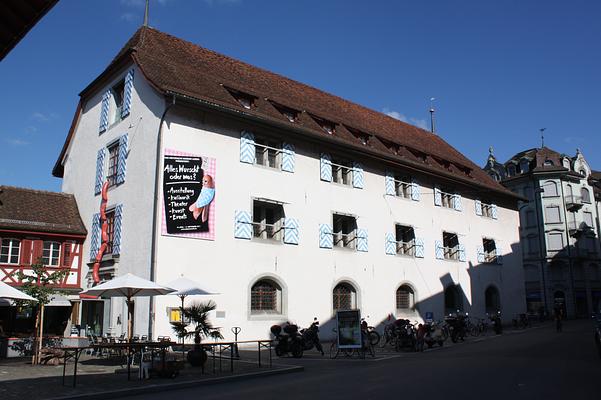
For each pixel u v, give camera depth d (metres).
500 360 13.89
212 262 19.42
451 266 30.50
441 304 29.19
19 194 22.75
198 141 19.89
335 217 24.94
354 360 16.17
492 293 34.19
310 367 14.47
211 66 24.20
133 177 20.20
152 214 18.64
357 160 25.98
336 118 26.89
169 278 18.23
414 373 11.73
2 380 11.51
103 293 14.97
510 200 37.41
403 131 34.41
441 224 30.38
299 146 23.52
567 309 50.38
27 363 15.09
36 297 16.22
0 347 17.12
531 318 44.25
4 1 5.60
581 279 51.75
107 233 21.53
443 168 31.73
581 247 52.25
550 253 51.78
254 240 20.92
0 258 20.56
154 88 19.02
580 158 54.44
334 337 23.16
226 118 20.84
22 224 21.14
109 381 11.40
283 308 21.47
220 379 11.85
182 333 13.79
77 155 25.56
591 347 17.22
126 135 21.19
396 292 26.94
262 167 21.77
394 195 27.64
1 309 20.95
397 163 27.53
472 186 32.88
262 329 20.48
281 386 10.59
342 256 24.31
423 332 19.31
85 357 16.80
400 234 28.36
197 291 15.79
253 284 20.64
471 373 11.38
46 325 21.75
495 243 34.66
